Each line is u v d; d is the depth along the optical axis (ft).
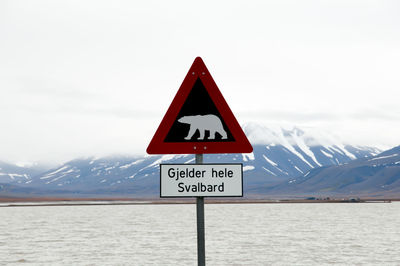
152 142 25.26
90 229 266.57
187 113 25.38
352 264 112.47
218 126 25.30
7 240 191.11
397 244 166.71
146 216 479.00
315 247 154.51
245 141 25.23
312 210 654.53
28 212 610.65
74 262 116.57
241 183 25.38
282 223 328.29
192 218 423.64
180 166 25.30
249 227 280.10
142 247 155.12
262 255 130.62
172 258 123.24
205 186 25.25
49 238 200.54
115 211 655.76
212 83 25.48
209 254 133.39
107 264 112.16
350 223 325.42
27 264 114.01
